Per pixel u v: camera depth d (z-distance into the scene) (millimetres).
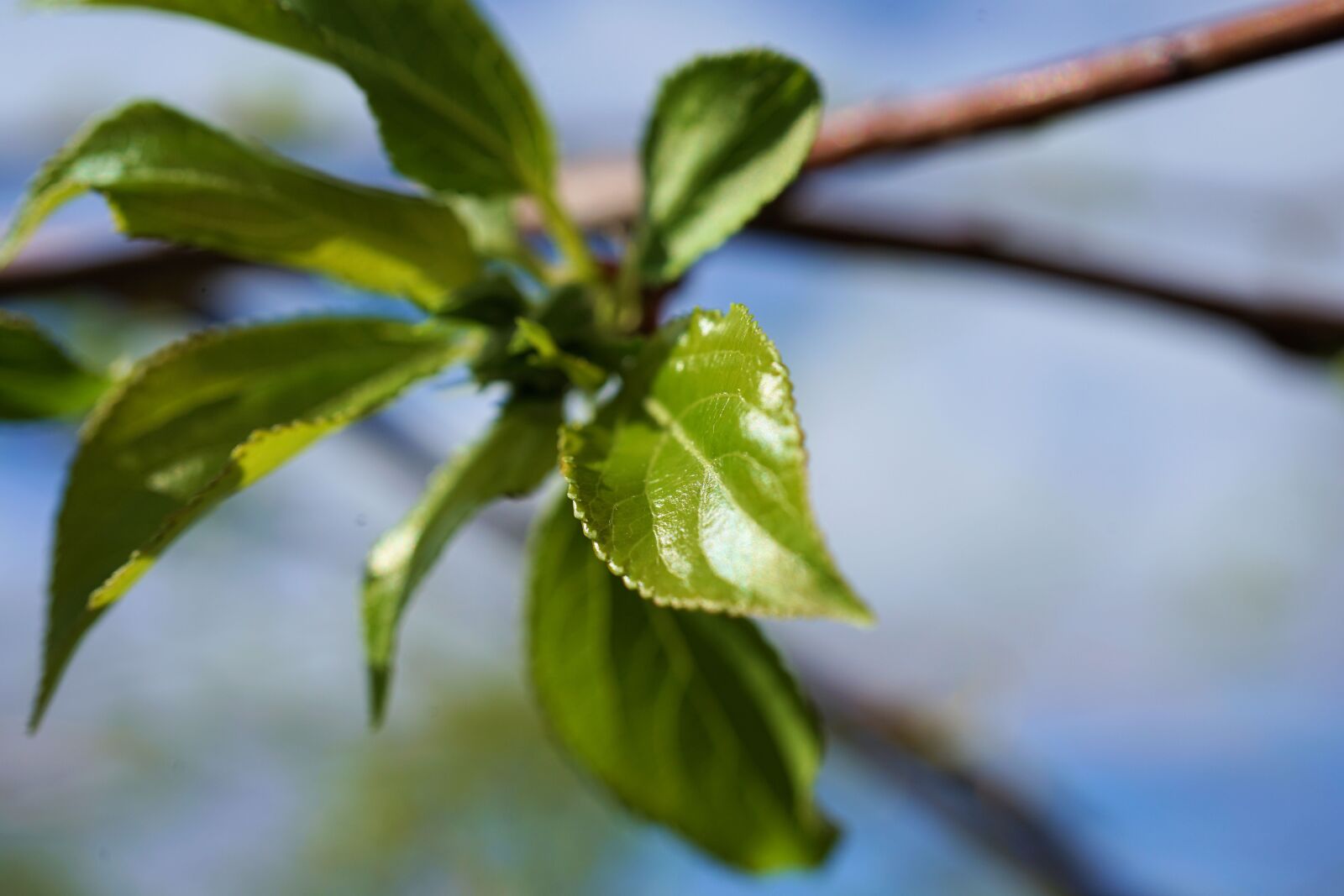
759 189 308
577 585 329
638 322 312
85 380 323
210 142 303
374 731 290
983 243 373
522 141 319
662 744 336
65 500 298
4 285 375
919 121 340
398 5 313
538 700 332
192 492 300
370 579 295
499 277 306
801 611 259
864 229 372
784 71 309
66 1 303
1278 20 313
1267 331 372
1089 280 374
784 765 336
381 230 307
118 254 376
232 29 307
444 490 299
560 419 301
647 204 313
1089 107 328
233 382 303
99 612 281
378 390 303
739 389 272
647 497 271
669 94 313
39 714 284
